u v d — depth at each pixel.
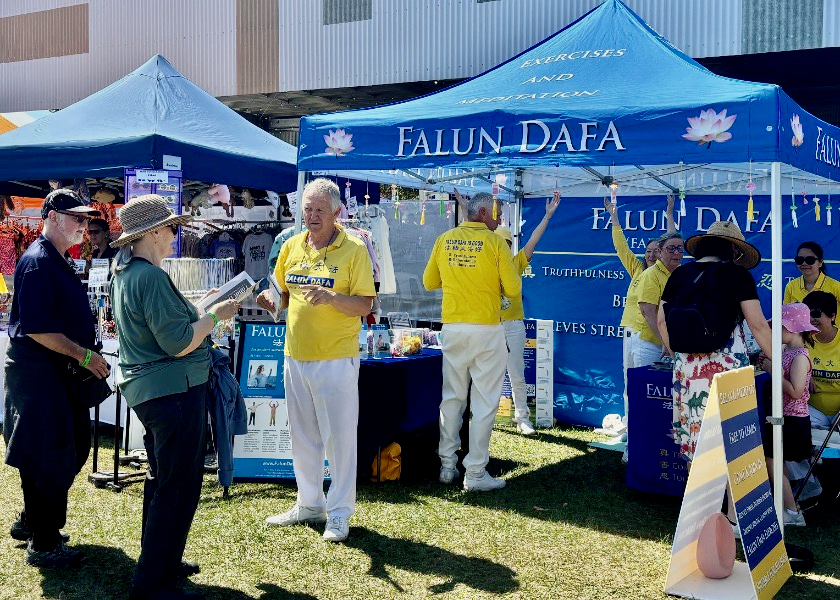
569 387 7.60
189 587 3.63
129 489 5.09
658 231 7.23
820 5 12.52
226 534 4.32
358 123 5.07
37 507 3.78
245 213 8.84
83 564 3.88
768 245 6.79
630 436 5.20
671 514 4.85
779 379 4.16
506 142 4.61
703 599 3.60
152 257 3.38
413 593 3.63
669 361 5.39
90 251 8.35
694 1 13.45
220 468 4.06
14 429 3.70
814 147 4.52
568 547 4.25
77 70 21.31
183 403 3.30
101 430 6.66
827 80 15.95
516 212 7.88
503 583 3.76
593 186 7.48
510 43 15.73
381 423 5.38
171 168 6.57
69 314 3.78
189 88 8.23
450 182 7.19
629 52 5.14
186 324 3.24
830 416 5.36
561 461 6.11
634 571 3.93
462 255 5.14
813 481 5.09
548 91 4.81
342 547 4.18
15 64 22.25
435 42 16.58
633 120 4.26
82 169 6.62
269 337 5.41
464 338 5.15
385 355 5.70
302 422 4.38
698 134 4.10
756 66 14.61
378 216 6.46
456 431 5.45
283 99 19.80
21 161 6.75
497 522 4.64
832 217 6.58
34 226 10.00
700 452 3.68
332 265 4.15
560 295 7.68
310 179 5.95
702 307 4.19
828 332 5.36
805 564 3.99
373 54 17.30
